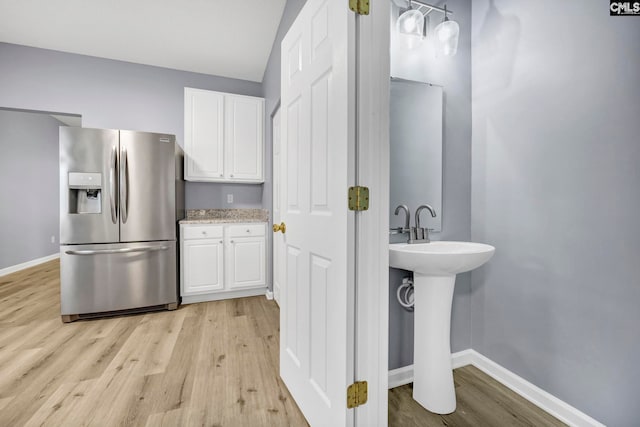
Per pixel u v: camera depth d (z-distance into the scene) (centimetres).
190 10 250
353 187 104
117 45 298
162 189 273
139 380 164
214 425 131
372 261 109
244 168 339
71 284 245
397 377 164
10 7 242
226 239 308
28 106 296
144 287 267
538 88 145
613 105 118
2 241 414
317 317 123
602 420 123
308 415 130
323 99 118
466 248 154
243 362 184
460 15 176
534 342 149
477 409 144
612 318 120
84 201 257
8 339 213
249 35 284
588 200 127
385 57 110
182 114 345
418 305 148
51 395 150
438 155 173
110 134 254
